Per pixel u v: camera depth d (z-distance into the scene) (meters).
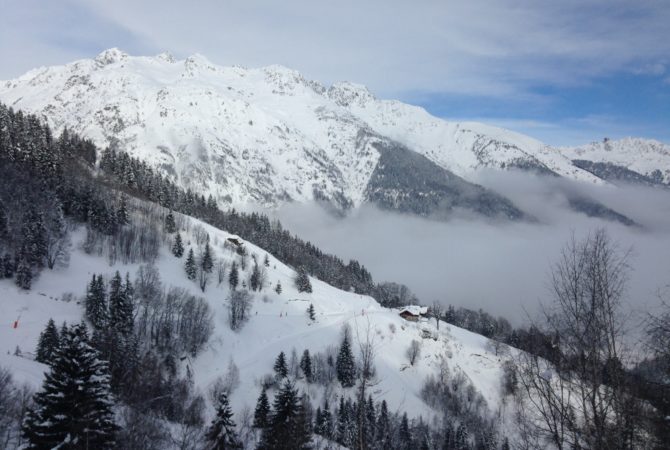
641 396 10.87
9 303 97.88
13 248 112.19
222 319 128.25
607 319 11.32
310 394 94.69
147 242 147.00
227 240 183.00
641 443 10.68
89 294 100.69
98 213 142.12
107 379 32.97
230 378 93.62
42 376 47.97
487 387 114.31
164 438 39.25
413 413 97.62
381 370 115.69
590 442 11.17
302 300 165.12
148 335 96.69
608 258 11.72
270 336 130.25
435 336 145.75
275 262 199.38
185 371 93.19
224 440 44.25
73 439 30.28
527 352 12.78
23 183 132.12
